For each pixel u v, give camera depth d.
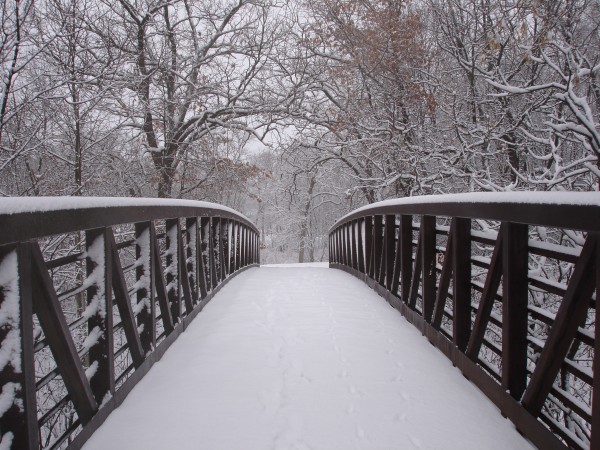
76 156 11.94
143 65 13.74
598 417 1.83
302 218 33.62
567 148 10.70
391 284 5.82
